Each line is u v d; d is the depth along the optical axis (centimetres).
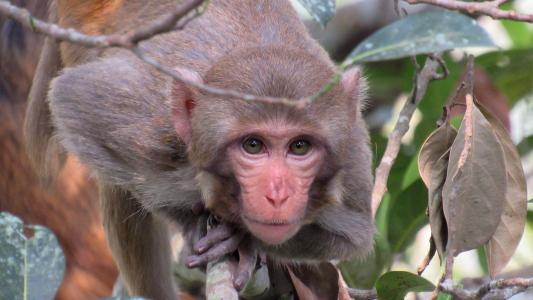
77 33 709
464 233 977
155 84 1128
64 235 1590
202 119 985
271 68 970
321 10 998
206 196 1014
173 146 1101
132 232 1329
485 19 1903
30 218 1580
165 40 1156
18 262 820
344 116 997
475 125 973
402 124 1144
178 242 1449
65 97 1173
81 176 1597
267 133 948
